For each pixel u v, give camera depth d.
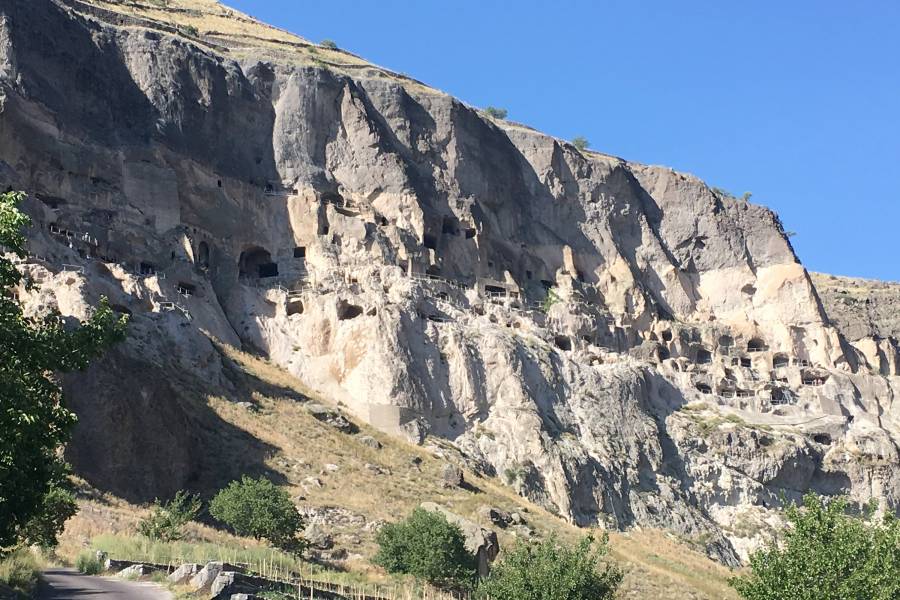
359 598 41.25
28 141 82.44
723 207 126.56
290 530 56.47
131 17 105.31
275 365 85.94
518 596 41.53
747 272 122.62
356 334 86.56
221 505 57.66
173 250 86.62
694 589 69.06
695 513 89.31
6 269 28.75
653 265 120.25
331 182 100.81
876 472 102.56
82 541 44.44
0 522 29.02
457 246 104.88
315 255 94.69
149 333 74.00
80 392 59.88
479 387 88.00
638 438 92.12
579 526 80.44
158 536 48.78
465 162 110.38
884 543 39.00
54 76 87.38
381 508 67.19
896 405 112.19
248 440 70.62
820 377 111.31
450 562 52.56
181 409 66.12
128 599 31.94
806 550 39.53
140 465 61.12
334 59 120.25
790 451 98.31
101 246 82.69
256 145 99.75
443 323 91.00
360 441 77.88
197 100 96.19
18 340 28.67
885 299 144.50
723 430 97.31
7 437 27.09
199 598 32.91
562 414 90.44
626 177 122.38
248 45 115.69
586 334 103.50
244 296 90.06
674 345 110.38
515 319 98.75
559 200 116.75
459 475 76.50
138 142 90.06
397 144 107.25
